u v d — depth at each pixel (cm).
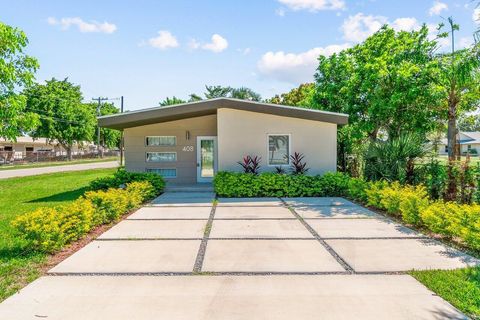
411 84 1091
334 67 1522
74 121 3975
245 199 922
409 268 388
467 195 701
